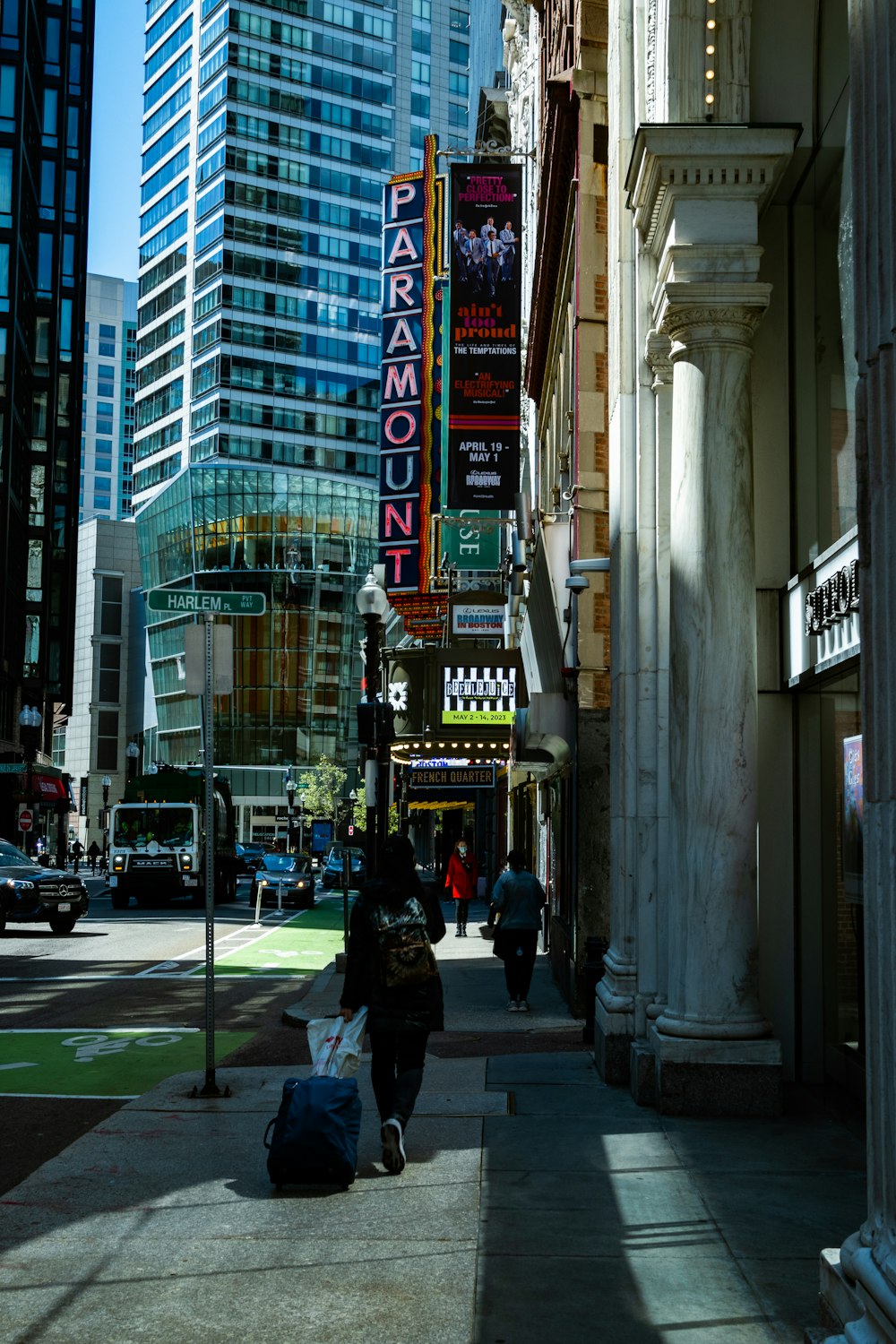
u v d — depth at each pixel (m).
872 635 3.94
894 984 3.75
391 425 32.94
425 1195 6.79
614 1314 5.03
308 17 126.25
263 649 114.12
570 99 17.17
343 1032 7.36
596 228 16.53
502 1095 9.62
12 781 61.47
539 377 26.11
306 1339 4.84
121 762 147.88
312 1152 6.89
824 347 9.71
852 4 4.12
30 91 69.69
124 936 28.59
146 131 136.88
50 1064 11.84
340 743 115.75
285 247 124.00
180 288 128.62
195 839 40.81
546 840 24.20
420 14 134.12
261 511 114.88
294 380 123.75
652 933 10.20
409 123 132.75
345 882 20.55
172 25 131.88
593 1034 12.51
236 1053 12.60
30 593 75.88
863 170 4.04
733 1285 5.33
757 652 9.96
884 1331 3.52
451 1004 16.39
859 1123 8.45
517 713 16.53
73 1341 4.84
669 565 10.05
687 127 9.05
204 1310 5.15
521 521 23.00
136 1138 8.23
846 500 8.90
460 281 22.50
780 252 10.21
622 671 10.89
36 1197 6.86
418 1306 5.15
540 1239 5.98
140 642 146.88
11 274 64.94
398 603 33.09
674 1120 8.59
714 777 8.89
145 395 135.38
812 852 9.79
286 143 124.50
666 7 9.74
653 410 10.80
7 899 27.77
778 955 9.77
